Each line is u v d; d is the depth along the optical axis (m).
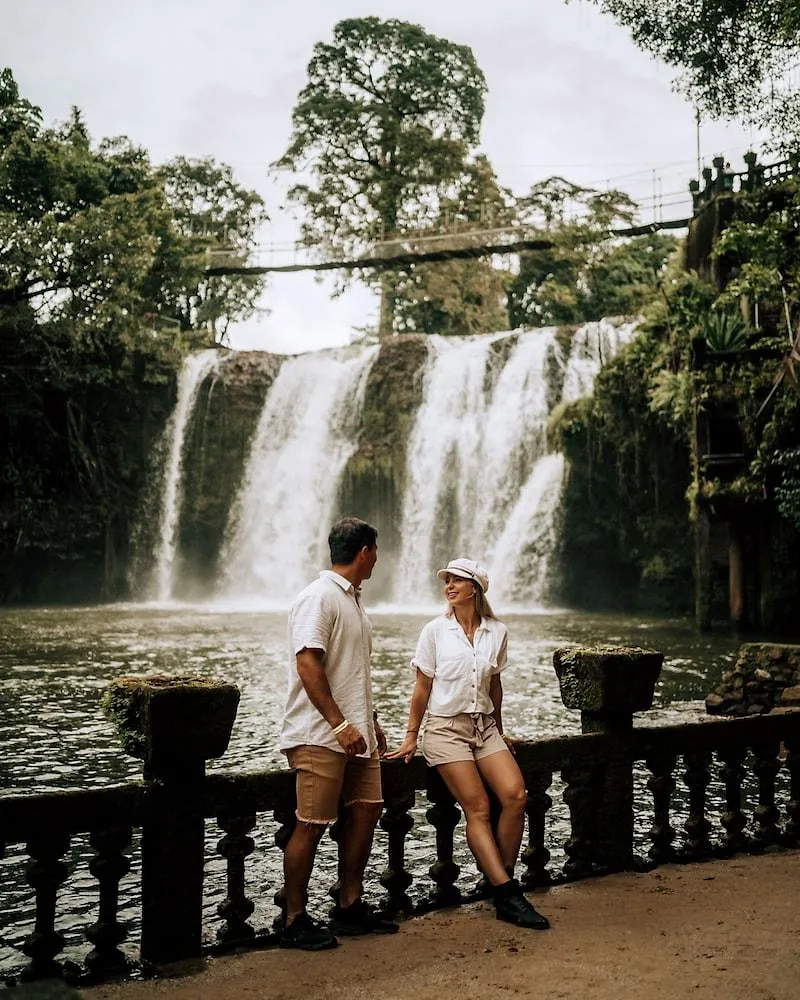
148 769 4.01
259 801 4.19
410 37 50.09
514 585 34.34
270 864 7.15
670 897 4.73
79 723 12.23
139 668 17.25
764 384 23.27
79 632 24.22
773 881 4.99
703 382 24.02
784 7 16.86
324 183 50.94
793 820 5.84
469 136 52.59
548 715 12.83
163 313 44.34
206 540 39.25
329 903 6.32
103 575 37.94
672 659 18.88
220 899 6.39
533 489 34.72
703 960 3.96
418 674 4.70
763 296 23.14
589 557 33.44
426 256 42.44
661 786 5.30
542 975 3.82
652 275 46.41
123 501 38.12
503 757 4.63
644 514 31.89
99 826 3.88
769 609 25.25
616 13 17.66
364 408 38.53
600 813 5.12
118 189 39.91
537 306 49.59
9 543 36.09
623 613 31.78
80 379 35.44
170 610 32.84
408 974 3.85
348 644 4.21
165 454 39.03
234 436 39.56
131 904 6.32
